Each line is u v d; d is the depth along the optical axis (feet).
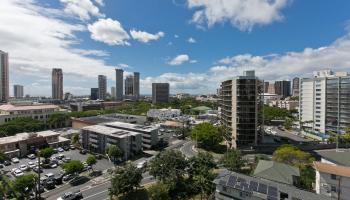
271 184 136.15
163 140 368.68
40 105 560.20
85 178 227.81
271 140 369.09
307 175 185.16
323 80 426.92
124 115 555.69
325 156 203.92
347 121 391.45
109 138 305.32
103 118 488.85
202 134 338.95
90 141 332.80
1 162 270.87
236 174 152.87
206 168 190.90
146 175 232.73
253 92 321.52
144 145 345.10
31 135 324.19
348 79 389.60
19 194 180.34
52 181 209.36
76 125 468.34
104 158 298.76
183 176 205.87
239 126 325.62
